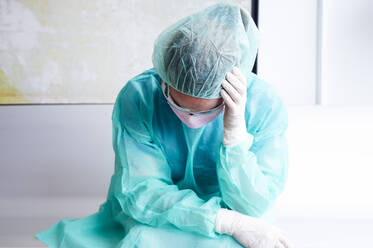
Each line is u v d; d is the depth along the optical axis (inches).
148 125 47.2
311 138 85.9
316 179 83.4
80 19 91.4
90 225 51.9
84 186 89.0
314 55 96.1
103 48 92.3
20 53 91.5
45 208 81.7
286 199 80.0
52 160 89.3
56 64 92.0
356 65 98.0
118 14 91.7
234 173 42.2
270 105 46.4
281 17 94.4
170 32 40.5
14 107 91.0
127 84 50.0
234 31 39.0
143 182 45.2
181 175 51.0
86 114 91.3
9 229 69.4
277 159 45.6
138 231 42.8
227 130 42.1
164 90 43.5
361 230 68.9
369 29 97.1
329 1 95.7
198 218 40.7
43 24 91.0
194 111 40.7
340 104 99.3
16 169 89.2
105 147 90.0
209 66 38.2
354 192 82.0
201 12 40.7
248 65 41.6
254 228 41.0
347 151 85.3
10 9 90.5
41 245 60.6
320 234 66.5
